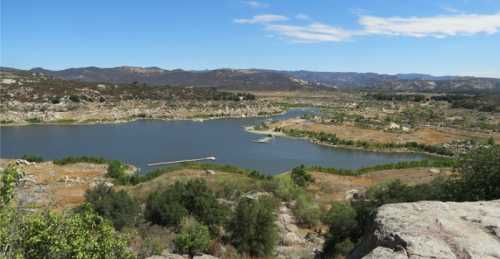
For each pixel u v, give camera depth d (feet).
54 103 524.11
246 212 94.17
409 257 31.04
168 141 361.30
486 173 72.38
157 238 87.45
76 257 37.01
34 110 478.59
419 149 353.51
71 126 439.63
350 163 297.74
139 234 93.50
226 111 587.27
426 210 39.78
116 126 453.58
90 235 40.32
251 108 626.23
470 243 32.45
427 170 224.12
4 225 35.35
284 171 264.52
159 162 275.18
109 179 196.75
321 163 294.46
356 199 134.21
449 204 42.11
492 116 563.07
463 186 75.41
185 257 78.38
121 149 316.60
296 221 125.08
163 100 641.40
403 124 470.80
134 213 103.04
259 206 98.63
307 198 153.38
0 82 588.91
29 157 237.45
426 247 31.71
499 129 434.30
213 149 331.16
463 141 367.86
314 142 378.73
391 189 102.99
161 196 111.14
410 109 645.92
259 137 399.24
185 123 497.05
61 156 282.77
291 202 145.28
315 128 438.40
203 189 111.14
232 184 164.66
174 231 98.27
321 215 127.95
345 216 95.09
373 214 41.98
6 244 34.68
